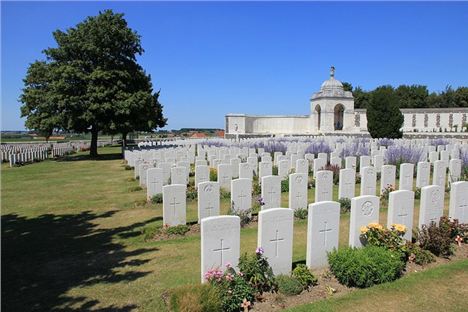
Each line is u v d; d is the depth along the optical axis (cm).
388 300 544
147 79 3616
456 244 757
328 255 636
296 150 2505
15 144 4359
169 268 680
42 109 3162
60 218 1081
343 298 550
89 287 604
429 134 5234
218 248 575
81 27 3191
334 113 5806
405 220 730
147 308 531
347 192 1150
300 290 565
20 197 1412
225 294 520
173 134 9581
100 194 1451
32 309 536
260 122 6219
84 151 4462
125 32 3272
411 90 8212
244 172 1379
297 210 1046
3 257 752
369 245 655
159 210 1143
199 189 936
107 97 3080
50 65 3195
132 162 2366
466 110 6294
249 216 999
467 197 816
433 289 576
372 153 2033
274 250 611
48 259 737
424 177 1326
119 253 767
